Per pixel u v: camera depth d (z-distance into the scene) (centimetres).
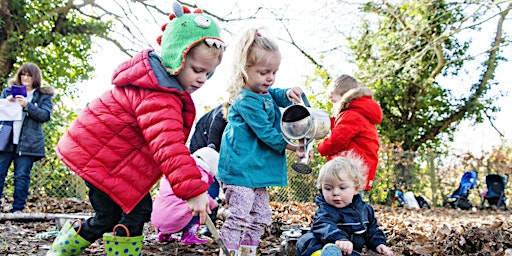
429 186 1416
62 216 461
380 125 1611
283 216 688
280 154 341
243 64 326
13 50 1229
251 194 328
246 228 336
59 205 770
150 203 296
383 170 1355
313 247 301
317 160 1093
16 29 1244
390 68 1379
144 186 278
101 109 275
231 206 327
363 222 317
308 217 705
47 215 564
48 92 592
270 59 326
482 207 1344
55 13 1263
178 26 268
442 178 1437
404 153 1387
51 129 914
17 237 433
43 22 1276
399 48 1338
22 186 575
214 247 425
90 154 270
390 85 1568
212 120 464
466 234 449
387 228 599
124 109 273
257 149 331
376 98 1593
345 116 414
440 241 459
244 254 343
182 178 251
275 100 366
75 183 930
